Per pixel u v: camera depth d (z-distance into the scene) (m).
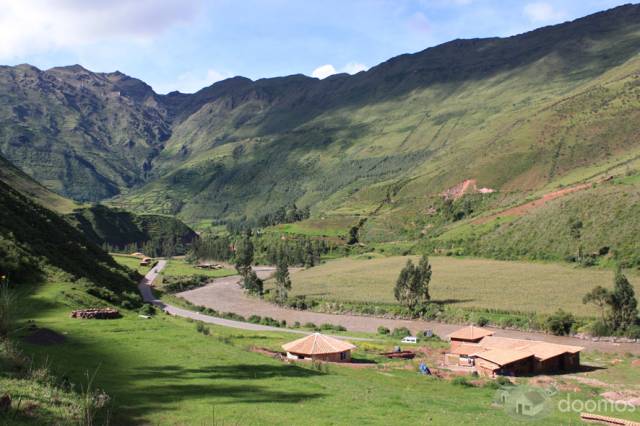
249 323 121.00
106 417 27.05
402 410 36.53
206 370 45.50
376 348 89.38
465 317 119.19
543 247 180.75
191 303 156.38
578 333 101.31
